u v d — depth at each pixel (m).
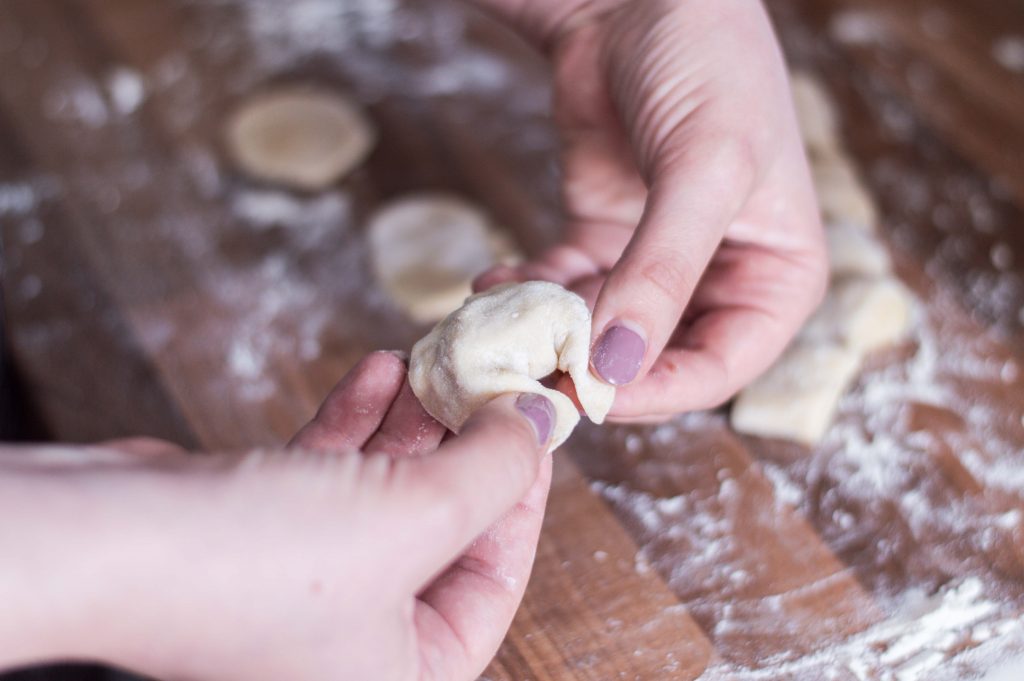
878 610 0.41
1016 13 0.60
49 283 0.49
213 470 0.31
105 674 0.40
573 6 0.45
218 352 0.47
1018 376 0.46
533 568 0.42
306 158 0.54
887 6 0.60
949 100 0.56
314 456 0.32
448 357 0.37
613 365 0.36
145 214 0.52
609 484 0.44
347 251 0.51
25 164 0.53
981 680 0.39
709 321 0.42
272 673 0.32
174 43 0.58
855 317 0.46
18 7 0.60
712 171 0.39
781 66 0.42
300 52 0.58
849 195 0.50
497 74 0.58
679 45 0.41
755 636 0.40
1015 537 0.42
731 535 0.42
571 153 0.46
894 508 0.43
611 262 0.46
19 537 0.29
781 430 0.44
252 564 0.30
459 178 0.53
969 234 0.50
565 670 0.39
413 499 0.31
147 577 0.30
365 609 0.31
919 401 0.46
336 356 0.48
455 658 0.35
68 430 0.45
